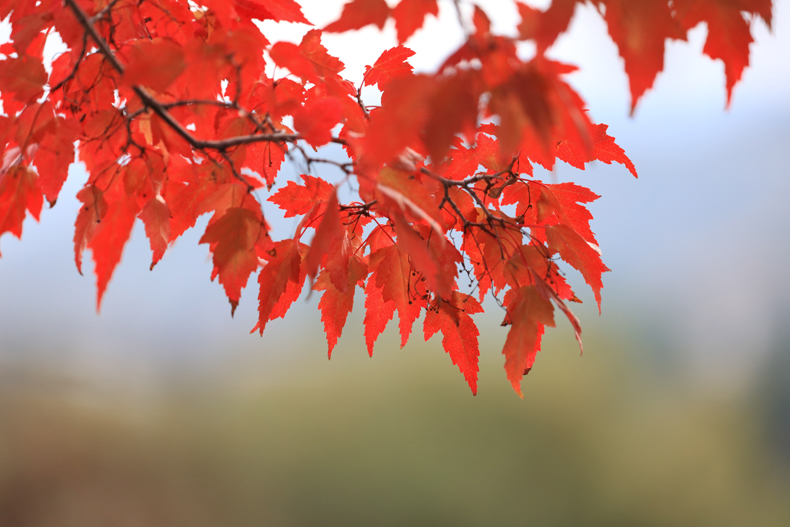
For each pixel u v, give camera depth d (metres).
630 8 1.49
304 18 1.61
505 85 1.47
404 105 1.47
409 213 1.54
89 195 1.60
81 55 1.57
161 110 1.56
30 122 1.59
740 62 1.50
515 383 1.60
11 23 1.60
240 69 1.55
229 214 1.59
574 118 1.47
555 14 1.47
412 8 1.50
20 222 1.62
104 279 1.59
